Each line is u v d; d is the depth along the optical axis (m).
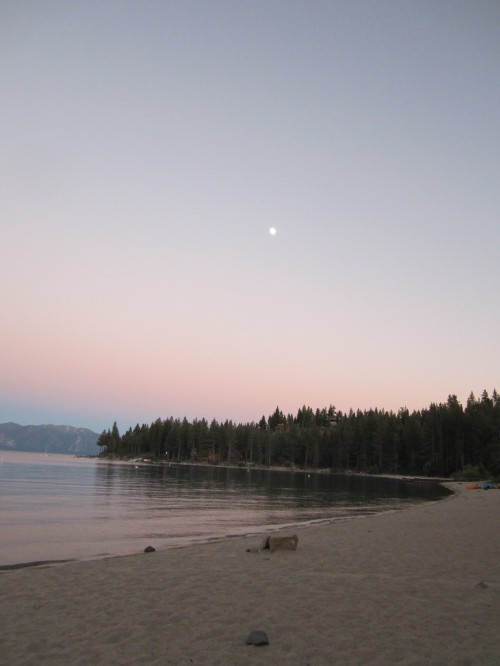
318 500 45.72
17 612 8.69
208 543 17.62
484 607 9.00
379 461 137.12
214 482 74.25
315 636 7.36
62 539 19.84
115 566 13.08
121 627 7.82
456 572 12.39
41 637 7.35
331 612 8.66
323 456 161.62
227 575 11.91
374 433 137.12
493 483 77.75
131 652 6.71
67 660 6.43
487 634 7.46
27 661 6.39
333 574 12.07
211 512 32.69
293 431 170.00
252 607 9.00
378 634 7.46
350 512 34.72
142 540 20.06
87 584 10.93
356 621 8.11
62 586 10.74
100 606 9.10
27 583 11.03
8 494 39.56
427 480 106.00
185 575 11.91
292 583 11.02
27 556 16.14
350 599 9.59
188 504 38.03
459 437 115.19
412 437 130.25
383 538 18.77
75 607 9.03
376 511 35.66
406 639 7.23
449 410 124.81
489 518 26.61
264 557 14.49
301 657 6.52
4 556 16.08
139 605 9.16
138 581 11.24
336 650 6.77
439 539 18.50
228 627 7.81
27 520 25.11
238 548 16.31
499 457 101.31
